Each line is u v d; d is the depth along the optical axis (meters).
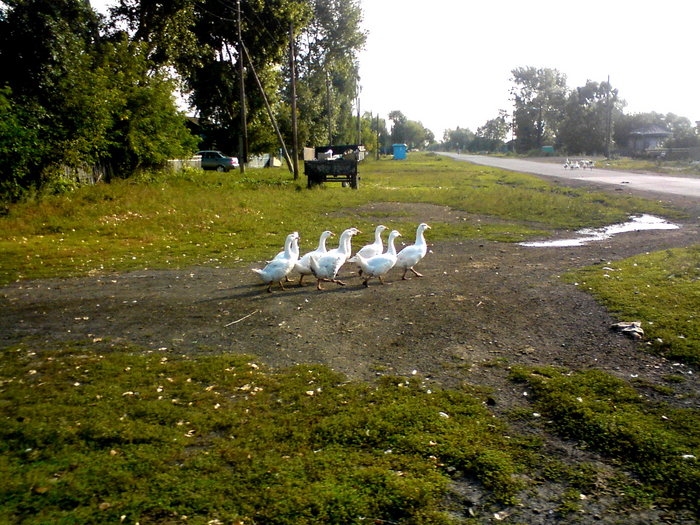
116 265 11.23
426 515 3.54
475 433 4.48
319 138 59.03
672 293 7.89
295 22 37.94
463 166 54.66
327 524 3.47
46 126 18.08
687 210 17.59
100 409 4.95
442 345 6.43
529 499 3.70
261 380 5.57
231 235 14.53
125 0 28.83
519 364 5.80
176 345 6.65
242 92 34.38
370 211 19.00
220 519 3.51
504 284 9.10
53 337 6.98
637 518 3.49
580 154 82.88
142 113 23.88
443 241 13.84
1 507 3.62
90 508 3.62
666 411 4.70
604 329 6.68
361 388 5.33
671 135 69.69
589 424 4.52
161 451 4.29
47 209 16.42
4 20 18.62
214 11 38.38
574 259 11.08
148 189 21.22
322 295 8.88
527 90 115.94
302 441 4.41
